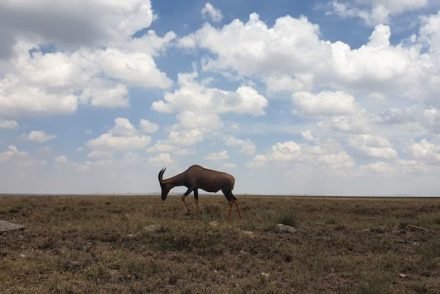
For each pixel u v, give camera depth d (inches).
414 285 426.0
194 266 460.1
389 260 520.7
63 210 935.7
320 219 919.7
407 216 1075.9
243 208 1095.6
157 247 542.3
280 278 442.0
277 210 1001.5
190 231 615.2
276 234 662.5
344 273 467.5
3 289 359.3
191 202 1268.5
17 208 952.3
